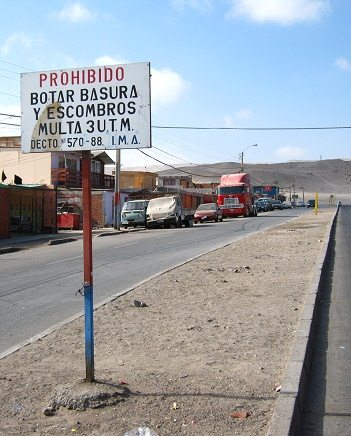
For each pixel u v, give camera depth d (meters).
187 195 62.94
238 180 53.34
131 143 4.90
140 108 4.88
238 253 16.75
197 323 7.41
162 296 9.57
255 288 10.19
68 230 36.31
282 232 26.41
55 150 5.04
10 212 28.92
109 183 56.19
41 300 10.12
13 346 6.72
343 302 9.54
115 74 4.92
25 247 23.61
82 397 4.47
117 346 6.35
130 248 20.91
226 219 49.66
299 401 4.63
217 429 4.02
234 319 7.61
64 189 41.31
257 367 5.46
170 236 27.50
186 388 4.88
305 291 9.73
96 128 4.95
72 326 7.50
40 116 5.07
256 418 4.22
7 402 4.63
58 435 3.98
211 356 5.86
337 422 4.63
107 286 11.53
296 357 5.52
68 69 5.01
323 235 23.61
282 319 7.54
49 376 5.29
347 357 6.39
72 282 12.41
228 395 4.70
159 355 5.94
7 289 11.57
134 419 4.21
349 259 15.60
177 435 3.93
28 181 46.94
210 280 11.30
